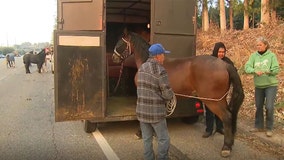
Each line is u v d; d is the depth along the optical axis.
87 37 6.16
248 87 9.33
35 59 23.55
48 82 17.09
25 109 9.45
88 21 6.34
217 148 5.82
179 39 6.88
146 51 6.36
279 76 9.27
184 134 6.74
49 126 7.44
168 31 6.75
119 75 9.34
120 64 9.40
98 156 5.46
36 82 17.14
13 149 5.84
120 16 10.26
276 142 5.90
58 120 6.15
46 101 10.85
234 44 15.12
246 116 7.68
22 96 12.01
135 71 9.23
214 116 6.54
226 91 5.39
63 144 6.11
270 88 6.18
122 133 6.83
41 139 6.44
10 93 12.84
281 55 10.98
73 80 6.16
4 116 8.50
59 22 6.41
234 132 5.39
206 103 5.56
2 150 5.79
